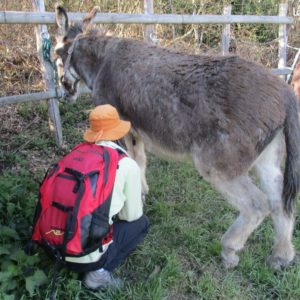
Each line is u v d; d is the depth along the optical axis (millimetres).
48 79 4316
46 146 4473
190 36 7434
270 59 7648
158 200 3697
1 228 2777
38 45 4285
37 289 2475
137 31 6039
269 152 2855
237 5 8719
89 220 2281
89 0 6305
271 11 8867
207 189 3871
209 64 2758
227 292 2705
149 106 2900
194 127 2689
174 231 3285
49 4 6113
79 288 2523
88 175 2309
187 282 2756
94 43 3482
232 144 2592
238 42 7648
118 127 2533
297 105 2734
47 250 2441
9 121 4887
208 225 3395
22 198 3229
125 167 2451
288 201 2781
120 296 2541
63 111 5285
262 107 2586
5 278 2420
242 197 2660
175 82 2773
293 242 3211
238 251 3096
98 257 2463
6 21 3789
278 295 2729
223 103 2598
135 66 3029
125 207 2564
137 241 2729
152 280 2693
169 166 4312
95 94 3434
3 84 5426
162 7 7562
